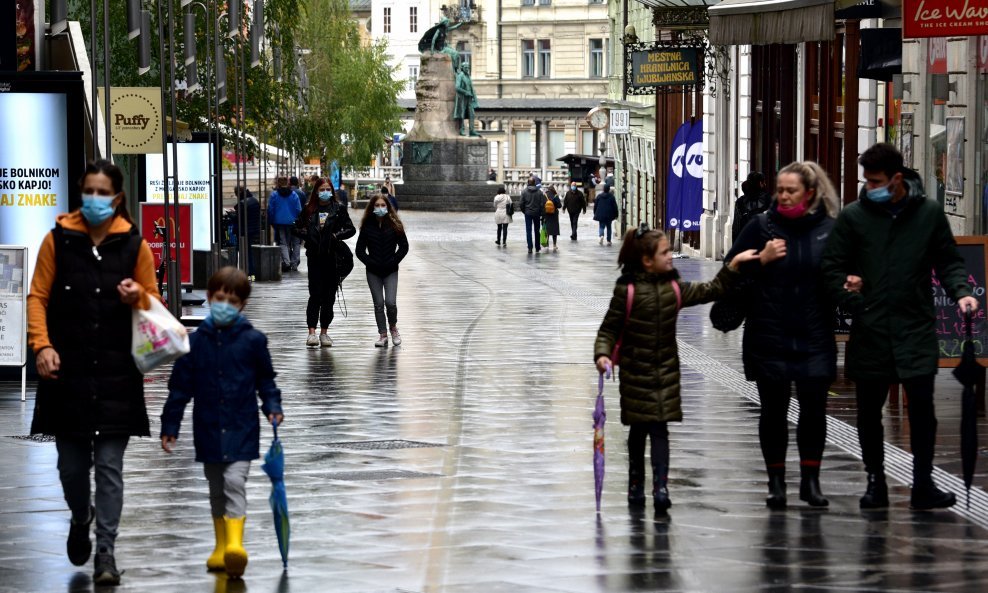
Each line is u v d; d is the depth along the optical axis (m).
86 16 59.66
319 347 36.38
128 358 14.52
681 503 17.64
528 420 24.75
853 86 43.41
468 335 39.28
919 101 34.34
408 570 14.53
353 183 178.75
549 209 85.56
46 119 29.83
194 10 64.56
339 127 124.88
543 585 13.82
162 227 45.50
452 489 18.78
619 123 94.81
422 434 23.33
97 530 14.48
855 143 43.72
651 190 96.75
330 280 36.09
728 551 15.12
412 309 47.50
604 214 91.88
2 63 33.44
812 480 17.38
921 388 16.92
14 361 28.00
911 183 16.94
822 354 17.09
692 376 30.12
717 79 70.31
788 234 17.09
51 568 15.05
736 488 18.58
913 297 16.88
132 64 60.41
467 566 14.62
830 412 24.52
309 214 36.09
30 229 29.92
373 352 35.34
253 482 19.36
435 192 153.12
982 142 30.12
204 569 14.85
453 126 155.25
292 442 22.61
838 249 16.98
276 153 99.81
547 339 38.25
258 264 61.47
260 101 70.31
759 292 17.19
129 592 13.98
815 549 15.15
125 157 57.62
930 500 17.03
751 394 27.42
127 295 14.27
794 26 34.50
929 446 17.03
